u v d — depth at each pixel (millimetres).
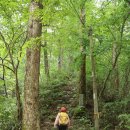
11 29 16406
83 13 15578
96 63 17438
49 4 11766
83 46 15695
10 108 16484
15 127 15383
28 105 13617
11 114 16141
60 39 17094
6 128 15469
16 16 15930
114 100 16969
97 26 14000
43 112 18188
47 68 25156
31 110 13586
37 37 12711
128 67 16641
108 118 15367
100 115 15461
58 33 16312
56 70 28281
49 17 12141
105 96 17938
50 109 18953
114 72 17688
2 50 17281
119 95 16656
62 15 12883
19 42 17109
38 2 13102
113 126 14844
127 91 16359
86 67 19078
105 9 15125
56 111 18516
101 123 15242
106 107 15703
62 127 13984
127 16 13797
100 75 18281
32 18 13422
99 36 14703
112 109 15406
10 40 16703
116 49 14992
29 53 13656
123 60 16609
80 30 15789
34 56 13602
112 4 15656
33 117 13609
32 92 13609
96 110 12625
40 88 21938
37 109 13734
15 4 14898
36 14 12078
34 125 13617
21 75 25297
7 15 15750
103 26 14172
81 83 18938
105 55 17641
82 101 18016
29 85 13625
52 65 32094
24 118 13711
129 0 12164
